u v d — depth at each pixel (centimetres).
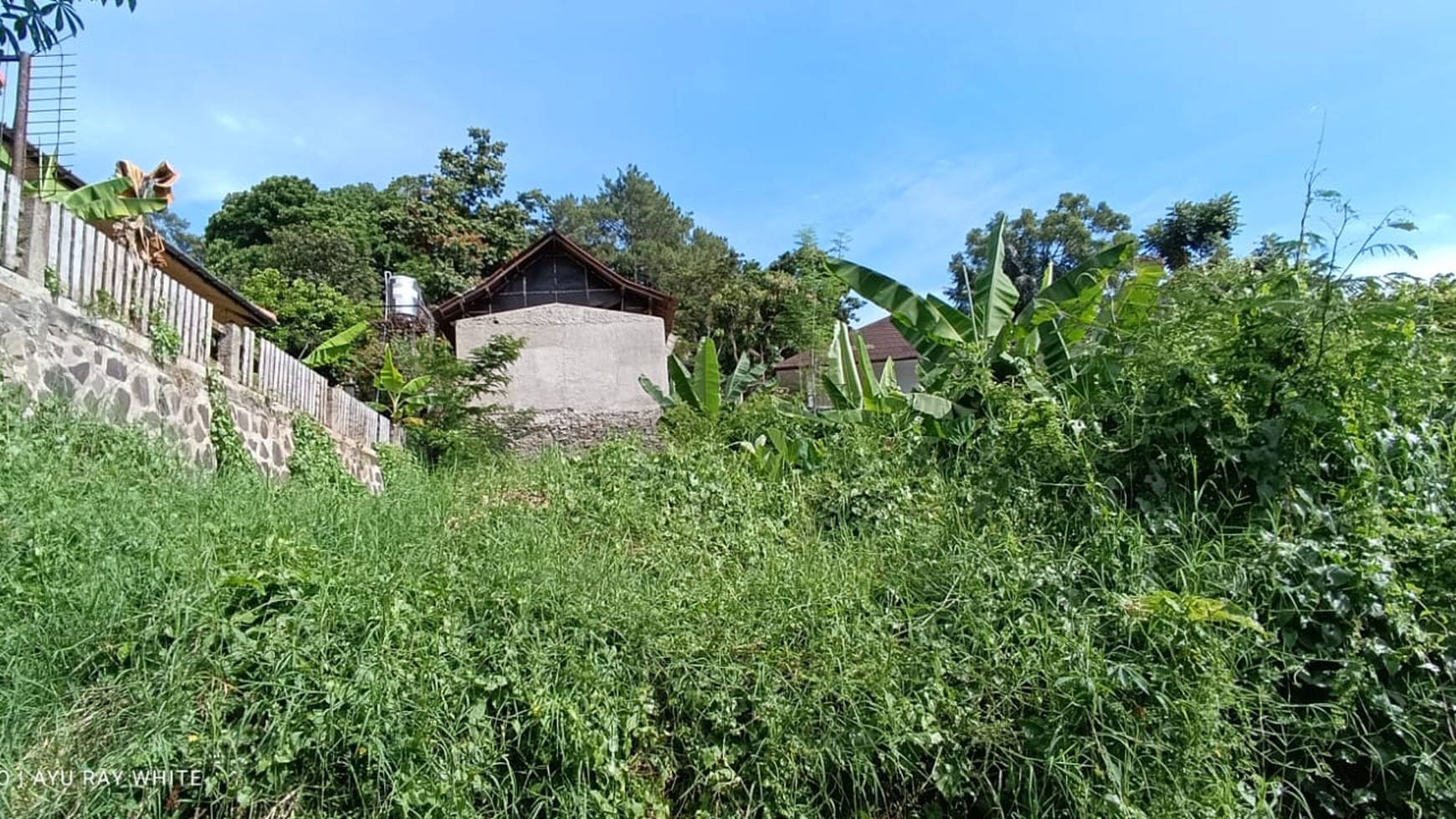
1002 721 334
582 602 373
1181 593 365
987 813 328
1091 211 3984
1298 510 393
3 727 274
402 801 277
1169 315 504
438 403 1384
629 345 1944
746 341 3206
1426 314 445
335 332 1972
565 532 535
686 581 438
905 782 336
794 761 327
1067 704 327
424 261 3400
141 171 905
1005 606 384
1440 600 357
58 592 319
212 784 274
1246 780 325
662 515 580
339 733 291
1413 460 410
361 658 310
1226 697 321
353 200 4031
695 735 338
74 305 570
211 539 382
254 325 1561
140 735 278
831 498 589
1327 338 422
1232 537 394
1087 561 404
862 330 3077
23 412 483
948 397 651
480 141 4197
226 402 766
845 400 938
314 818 282
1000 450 492
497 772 310
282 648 306
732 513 590
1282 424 418
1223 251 585
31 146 809
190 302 727
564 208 5922
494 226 3816
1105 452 466
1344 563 357
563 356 1925
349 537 435
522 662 337
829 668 351
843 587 411
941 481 546
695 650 356
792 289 2623
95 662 302
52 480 407
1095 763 319
